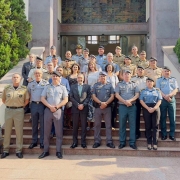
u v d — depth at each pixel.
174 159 6.03
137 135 6.86
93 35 16.03
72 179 4.71
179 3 12.52
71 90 6.58
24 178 4.77
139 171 5.16
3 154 6.20
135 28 15.77
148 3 14.98
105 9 15.98
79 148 6.45
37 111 6.42
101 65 8.70
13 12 10.38
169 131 7.08
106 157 6.18
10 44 10.04
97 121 6.53
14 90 6.23
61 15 15.93
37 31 12.18
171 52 11.37
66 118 7.25
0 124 7.10
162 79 6.91
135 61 8.83
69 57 8.45
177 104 8.58
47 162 5.77
